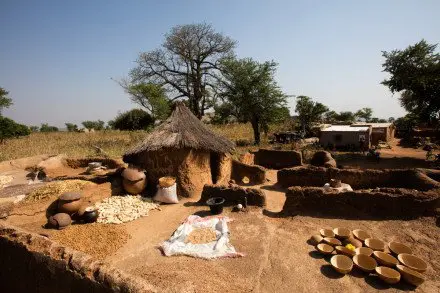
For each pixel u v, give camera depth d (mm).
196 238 6945
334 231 6816
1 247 5141
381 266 5547
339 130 25469
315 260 5953
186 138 10555
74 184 9500
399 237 6664
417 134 30328
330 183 10078
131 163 11695
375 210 7621
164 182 9852
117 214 8539
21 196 9109
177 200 9906
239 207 8570
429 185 8531
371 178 10375
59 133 34469
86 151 20391
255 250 6387
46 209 8414
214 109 31141
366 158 20531
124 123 35812
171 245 6617
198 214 8656
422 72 19562
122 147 22234
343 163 19203
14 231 5184
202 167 11016
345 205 7852
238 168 13422
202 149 10906
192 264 5883
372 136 28078
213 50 30375
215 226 7648
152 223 8219
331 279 5336
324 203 8023
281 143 26922
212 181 12453
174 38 29094
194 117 12242
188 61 30500
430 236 6559
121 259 6277
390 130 30781
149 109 27859
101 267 3941
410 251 6012
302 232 7137
